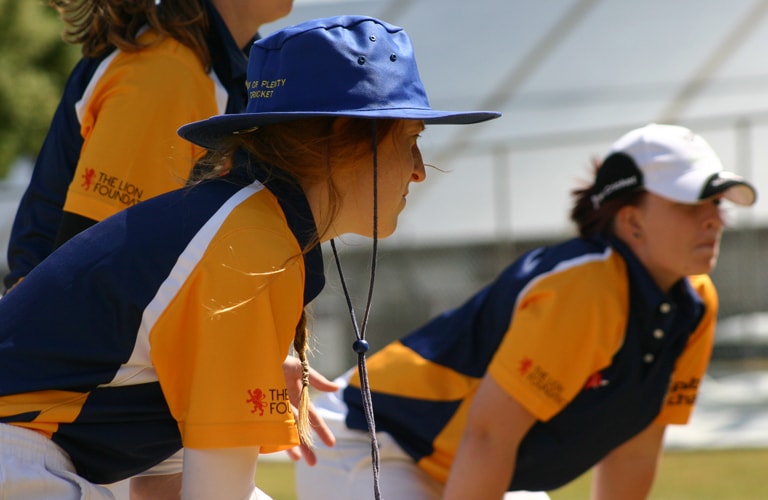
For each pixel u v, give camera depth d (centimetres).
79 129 913
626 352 997
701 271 1002
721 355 4331
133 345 637
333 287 755
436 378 1076
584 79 5072
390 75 675
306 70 668
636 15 5347
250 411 617
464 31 5397
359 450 1084
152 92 874
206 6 917
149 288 633
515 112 4991
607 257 998
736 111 4741
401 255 4534
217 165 701
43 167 934
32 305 645
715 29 5181
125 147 868
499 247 4641
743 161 4528
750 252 4409
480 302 1091
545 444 1038
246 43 967
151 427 666
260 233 639
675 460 2531
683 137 1012
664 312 995
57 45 4775
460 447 1009
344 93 663
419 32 5466
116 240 650
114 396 650
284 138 673
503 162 4853
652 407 1048
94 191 864
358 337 697
